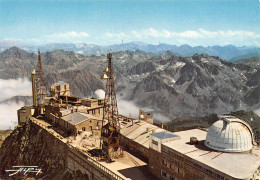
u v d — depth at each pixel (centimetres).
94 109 13050
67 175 9144
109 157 8312
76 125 10319
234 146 6081
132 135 9481
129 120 12406
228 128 6238
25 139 12369
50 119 12988
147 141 8725
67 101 13400
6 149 13188
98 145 9700
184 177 6184
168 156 6669
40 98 14938
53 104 12875
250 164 5512
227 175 5041
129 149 9250
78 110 12012
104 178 7312
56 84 14862
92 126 10956
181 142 6956
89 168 8006
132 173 7331
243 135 6156
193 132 7938
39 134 11625
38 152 11156
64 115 11744
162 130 9294
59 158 9819
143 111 11288
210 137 6450
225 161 5659
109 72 9194
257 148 6606
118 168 7650
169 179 6706
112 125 9031
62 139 10019
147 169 7638
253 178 5253
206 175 5541
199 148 6475
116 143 8562
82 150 8925
